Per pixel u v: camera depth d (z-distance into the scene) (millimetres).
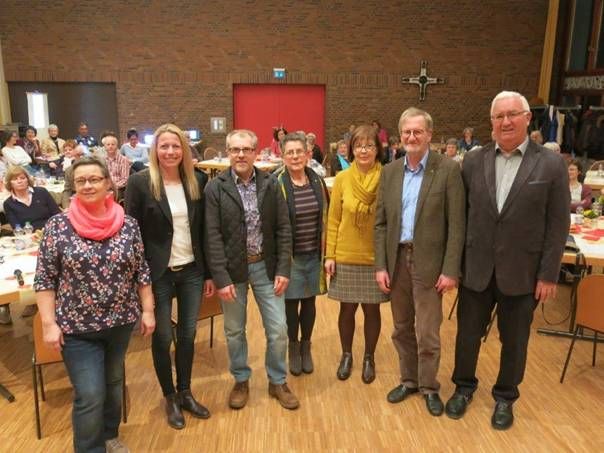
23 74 10250
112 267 1865
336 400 2699
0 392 2758
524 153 2176
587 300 2760
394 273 2486
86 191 1824
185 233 2285
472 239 2297
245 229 2383
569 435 2406
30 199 4027
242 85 10641
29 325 3705
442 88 10578
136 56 10305
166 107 10539
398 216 2406
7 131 8727
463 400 2564
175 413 2463
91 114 10547
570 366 3084
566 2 10180
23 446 2326
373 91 10586
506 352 2400
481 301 2395
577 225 3854
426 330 2465
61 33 10141
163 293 2281
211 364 3096
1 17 10047
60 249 1814
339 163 6664
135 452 2275
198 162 7641
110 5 10078
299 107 10797
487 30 10367
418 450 2299
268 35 10328
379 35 10367
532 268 2225
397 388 2715
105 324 1888
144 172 2209
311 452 2285
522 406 2650
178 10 10172
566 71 10391
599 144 8617
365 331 2844
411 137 2271
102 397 1923
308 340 2990
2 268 2842
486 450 2297
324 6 10242
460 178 2305
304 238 2719
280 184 2471
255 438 2381
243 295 2480
